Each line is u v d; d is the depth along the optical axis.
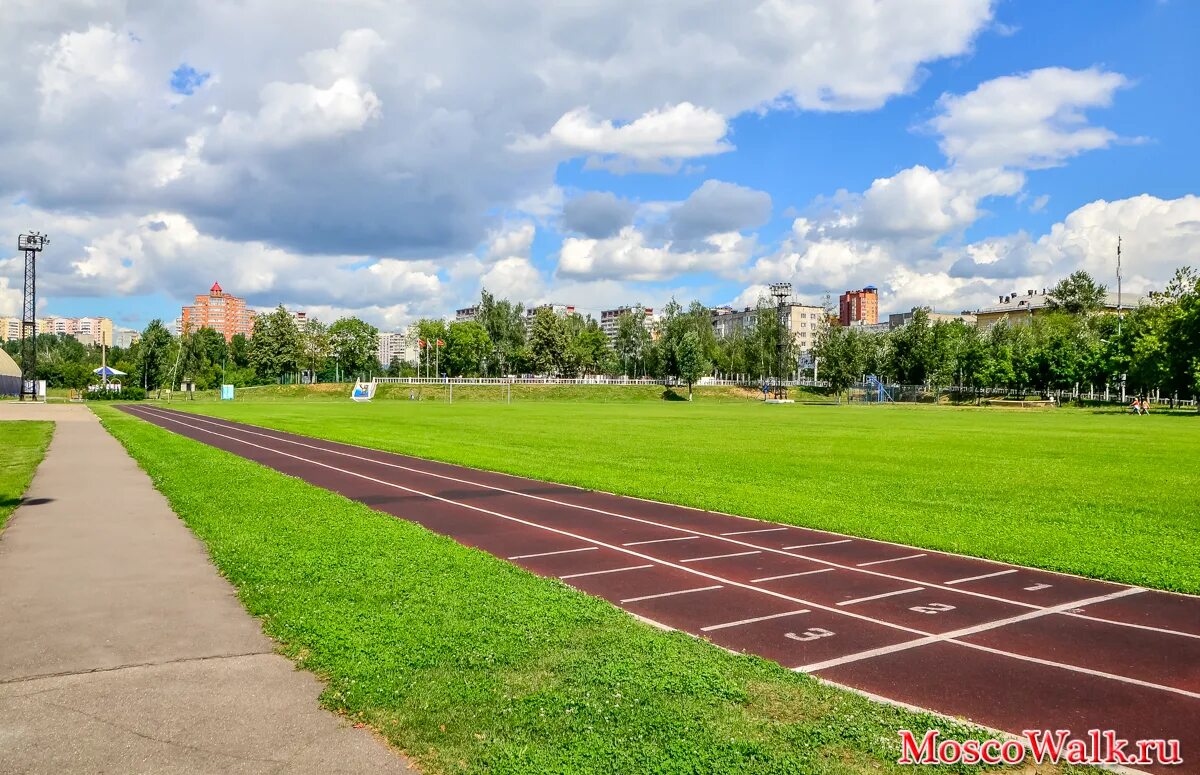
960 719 7.33
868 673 8.56
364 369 184.00
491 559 13.20
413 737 6.61
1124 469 28.97
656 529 17.08
